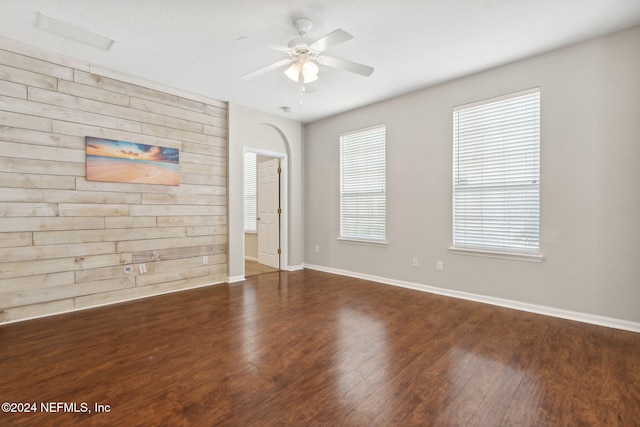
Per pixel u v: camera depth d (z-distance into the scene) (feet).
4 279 9.73
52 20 8.52
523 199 11.02
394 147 14.53
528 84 10.77
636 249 9.09
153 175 12.84
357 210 16.25
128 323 9.95
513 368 7.20
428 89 13.32
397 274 14.62
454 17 8.43
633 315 9.16
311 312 11.02
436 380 6.73
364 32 9.13
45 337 8.87
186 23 8.68
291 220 18.25
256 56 10.61
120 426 5.32
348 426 5.35
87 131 11.21
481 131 11.93
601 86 9.49
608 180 9.45
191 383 6.61
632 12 8.24
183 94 13.71
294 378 6.81
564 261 10.25
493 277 11.78
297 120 18.21
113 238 11.87
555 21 8.64
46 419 5.49
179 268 13.74
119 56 10.61
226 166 15.26
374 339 8.78
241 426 5.34
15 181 9.84
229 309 11.33
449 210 12.81
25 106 9.98
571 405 5.88
